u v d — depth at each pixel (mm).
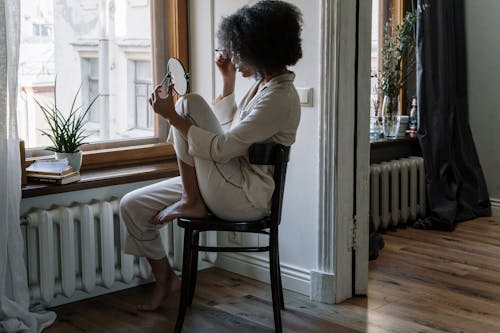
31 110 3012
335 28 2895
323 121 2977
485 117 4898
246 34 2461
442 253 3914
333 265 3039
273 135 2516
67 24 3102
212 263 3609
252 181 2508
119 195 3154
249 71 2592
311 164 3076
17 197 2578
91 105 3246
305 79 3057
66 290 2871
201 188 2531
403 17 4734
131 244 2842
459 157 4785
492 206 4918
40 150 3076
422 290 3244
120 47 3330
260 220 2561
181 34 3504
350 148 3021
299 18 2549
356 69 3008
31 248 2801
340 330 2734
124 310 2975
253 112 2457
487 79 4852
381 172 4312
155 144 3494
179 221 2568
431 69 4539
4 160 2494
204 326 2789
